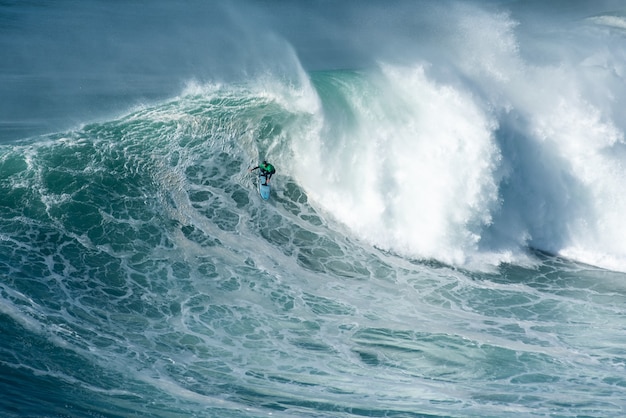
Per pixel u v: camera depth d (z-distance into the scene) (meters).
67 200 70.62
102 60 121.75
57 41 131.75
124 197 73.19
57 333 53.66
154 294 61.59
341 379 52.53
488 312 65.12
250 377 51.69
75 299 58.88
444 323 62.09
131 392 47.88
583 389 52.59
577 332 61.94
